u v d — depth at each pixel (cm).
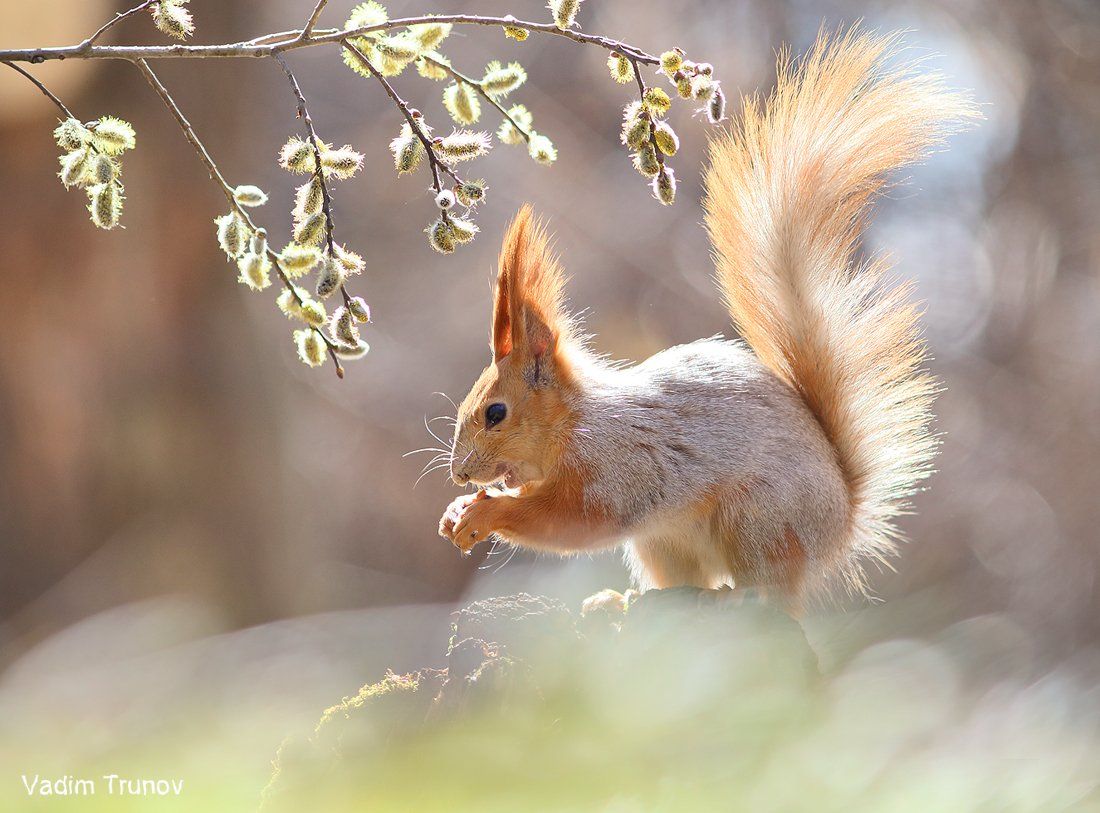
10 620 870
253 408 951
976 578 892
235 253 611
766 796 609
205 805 621
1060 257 1049
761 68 1131
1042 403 991
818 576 626
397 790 612
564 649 615
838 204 630
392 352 1205
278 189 1221
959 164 1082
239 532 938
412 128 611
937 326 1030
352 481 1146
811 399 628
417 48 612
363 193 1260
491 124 1230
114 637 700
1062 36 1079
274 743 637
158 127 910
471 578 1052
